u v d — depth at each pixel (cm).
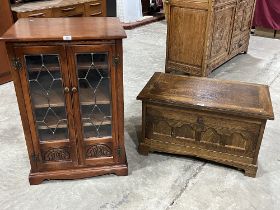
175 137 212
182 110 200
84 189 193
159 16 618
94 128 189
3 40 153
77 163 196
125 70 371
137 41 480
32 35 159
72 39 158
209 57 335
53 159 193
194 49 332
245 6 382
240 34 399
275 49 457
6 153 225
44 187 194
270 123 267
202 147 210
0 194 188
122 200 185
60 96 177
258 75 364
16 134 248
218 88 218
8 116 273
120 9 554
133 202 183
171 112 204
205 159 218
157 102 200
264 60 412
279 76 362
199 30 319
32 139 184
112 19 197
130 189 193
